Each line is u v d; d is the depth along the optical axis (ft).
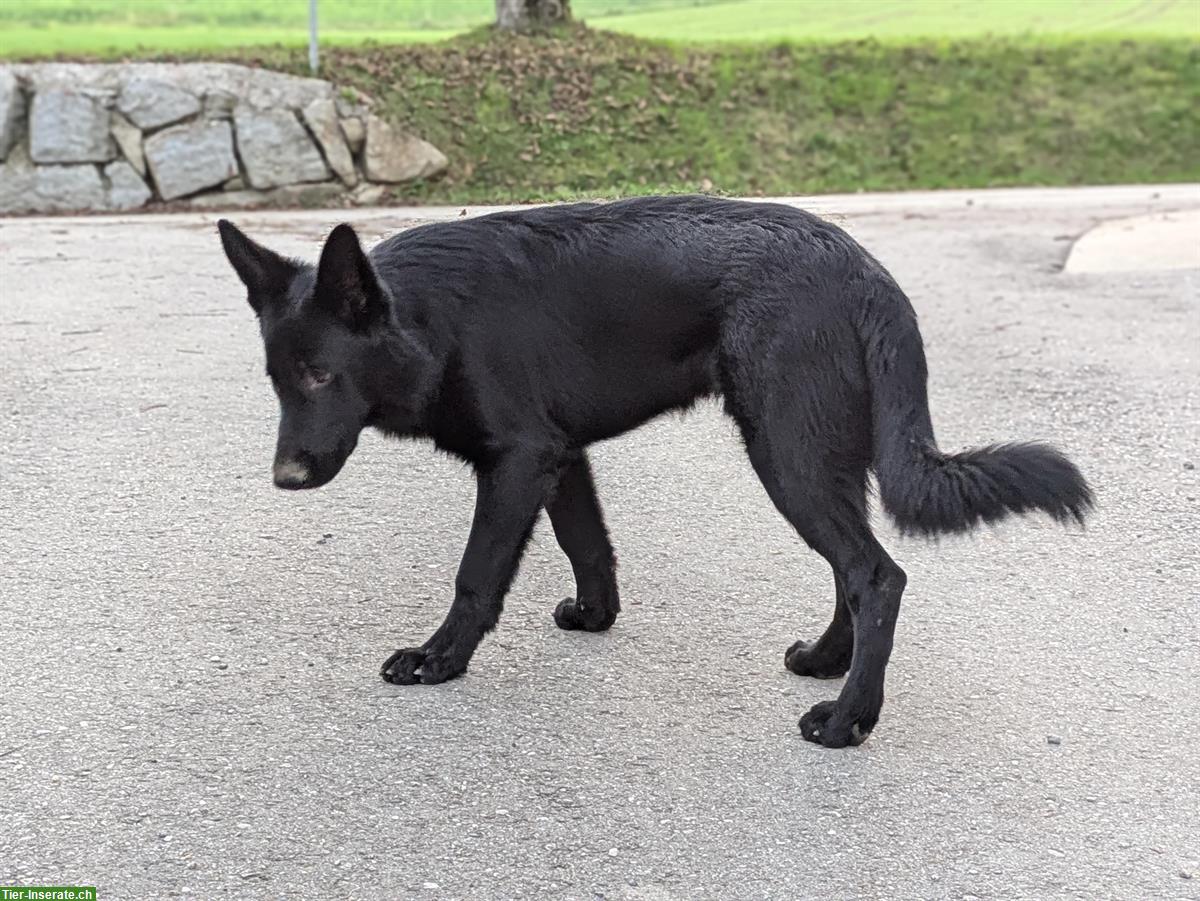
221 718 7.66
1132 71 33.47
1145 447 11.49
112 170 23.70
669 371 7.79
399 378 7.64
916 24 37.11
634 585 9.26
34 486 10.36
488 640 8.55
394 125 24.95
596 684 8.09
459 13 34.24
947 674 8.28
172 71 24.59
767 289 7.50
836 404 7.46
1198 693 8.13
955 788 7.26
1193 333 14.78
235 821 6.89
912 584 9.31
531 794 7.13
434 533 9.87
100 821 6.86
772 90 30.17
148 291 15.83
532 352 7.78
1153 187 29.58
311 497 10.38
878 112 30.81
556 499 8.38
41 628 8.48
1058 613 8.96
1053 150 31.30
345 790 7.12
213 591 8.98
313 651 8.34
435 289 7.73
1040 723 7.82
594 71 28.17
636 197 8.02
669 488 10.77
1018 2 41.01
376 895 6.48
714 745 7.55
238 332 14.15
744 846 6.82
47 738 7.45
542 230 7.84
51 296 15.43
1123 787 7.31
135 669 8.09
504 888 6.53
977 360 13.84
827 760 7.45
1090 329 15.05
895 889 6.59
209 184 23.81
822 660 8.16
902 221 23.32
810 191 27.66
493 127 25.93
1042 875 6.70
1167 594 9.21
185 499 10.26
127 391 12.24
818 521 7.52
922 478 7.24
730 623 8.80
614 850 6.77
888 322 7.46
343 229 7.27
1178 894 6.60
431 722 7.68
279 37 29.37
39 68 24.36
